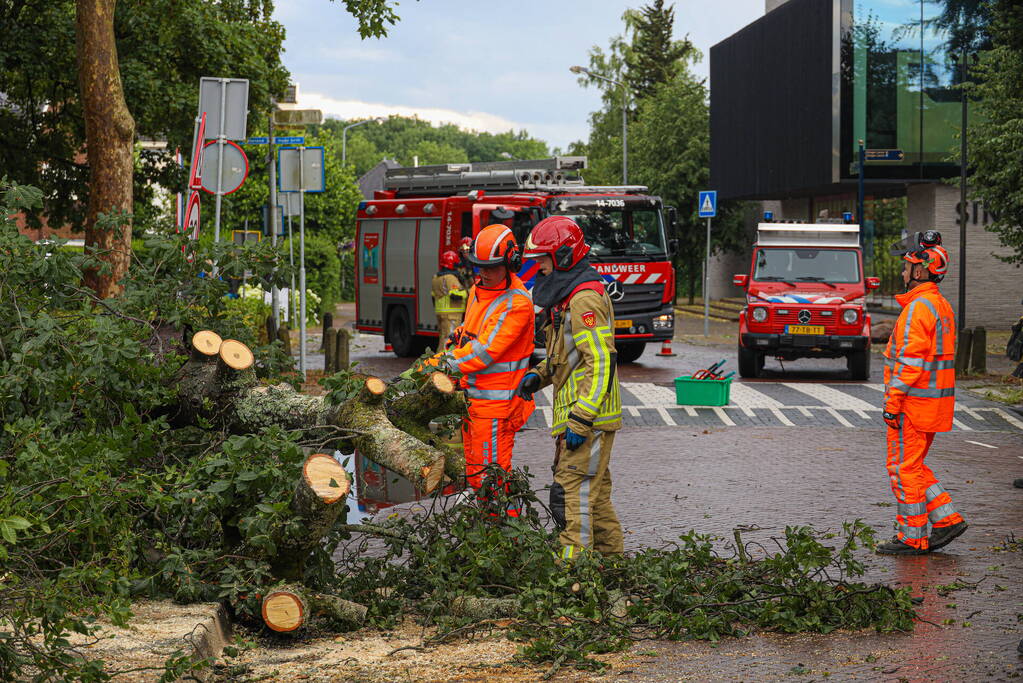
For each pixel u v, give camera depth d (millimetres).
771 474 10984
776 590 6262
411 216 24656
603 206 22531
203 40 24406
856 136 37531
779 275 20516
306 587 6098
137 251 7992
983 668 5379
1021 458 12094
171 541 6129
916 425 7941
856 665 5434
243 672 5301
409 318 24688
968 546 8188
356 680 5195
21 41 23203
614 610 6129
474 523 6504
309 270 51750
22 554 5156
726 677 5250
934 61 37250
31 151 25891
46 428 5816
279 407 6547
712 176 52031
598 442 6676
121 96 16344
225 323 7859
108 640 5348
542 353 22703
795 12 40812
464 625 5977
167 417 6992
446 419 7035
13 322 6859
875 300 40750
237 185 13750
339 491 5617
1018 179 28312
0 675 4664
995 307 37594
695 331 33312
